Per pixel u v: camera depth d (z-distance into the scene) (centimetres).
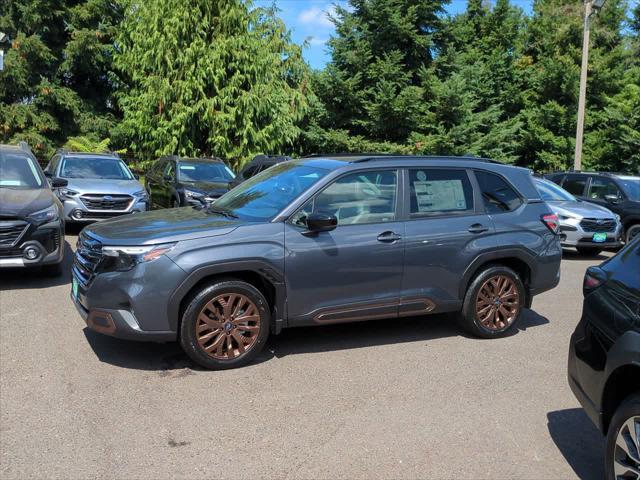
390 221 553
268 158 1273
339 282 528
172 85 1820
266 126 1909
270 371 496
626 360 297
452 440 386
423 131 2314
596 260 1205
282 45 2022
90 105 2336
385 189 560
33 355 514
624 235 1321
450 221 576
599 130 2634
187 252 475
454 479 340
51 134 2283
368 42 2323
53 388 447
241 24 1833
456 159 609
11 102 2220
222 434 385
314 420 408
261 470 343
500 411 433
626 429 297
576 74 2569
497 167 625
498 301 603
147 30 1844
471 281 592
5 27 2128
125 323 471
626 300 318
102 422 396
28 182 858
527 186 634
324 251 518
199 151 1942
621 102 2598
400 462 356
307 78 2142
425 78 2302
